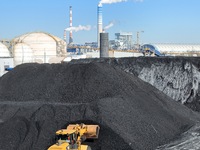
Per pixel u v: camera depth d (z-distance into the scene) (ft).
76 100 82.17
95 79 85.97
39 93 89.56
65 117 70.13
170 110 91.71
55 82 90.99
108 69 91.61
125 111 74.49
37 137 66.69
